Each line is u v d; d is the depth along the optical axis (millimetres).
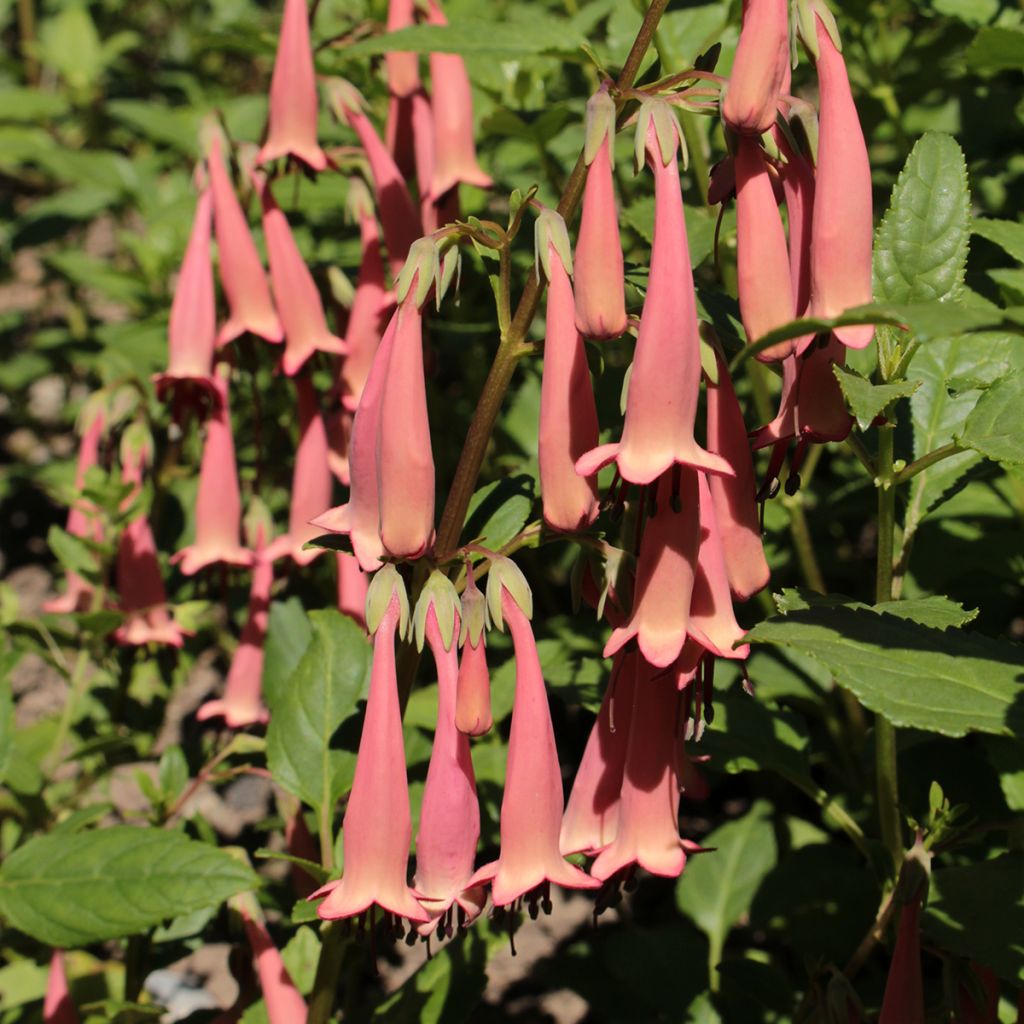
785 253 308
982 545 469
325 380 546
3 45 1193
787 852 484
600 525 392
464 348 555
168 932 436
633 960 444
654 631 313
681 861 326
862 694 300
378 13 543
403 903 323
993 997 347
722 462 307
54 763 469
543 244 318
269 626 437
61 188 1002
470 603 322
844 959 433
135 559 453
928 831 354
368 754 323
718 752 391
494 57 355
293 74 410
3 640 485
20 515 845
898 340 346
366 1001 511
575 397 318
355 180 424
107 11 1104
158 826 427
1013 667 306
